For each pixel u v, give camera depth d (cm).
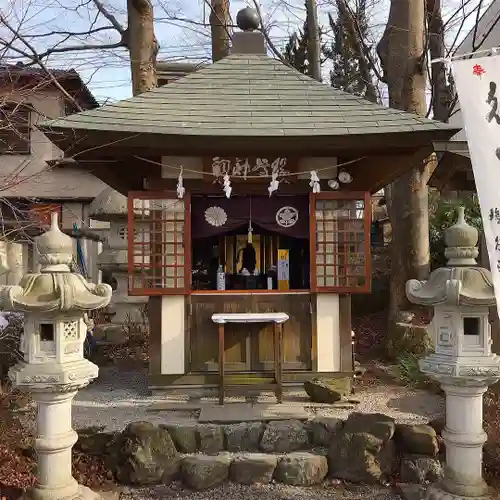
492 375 415
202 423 541
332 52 1670
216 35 1172
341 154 639
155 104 627
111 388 712
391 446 504
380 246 1394
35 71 930
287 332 670
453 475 434
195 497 461
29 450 486
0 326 648
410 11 894
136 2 966
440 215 1102
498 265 394
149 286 656
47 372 401
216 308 668
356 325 1112
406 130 562
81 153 591
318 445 521
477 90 409
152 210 652
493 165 401
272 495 464
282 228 689
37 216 917
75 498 414
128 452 489
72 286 412
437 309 445
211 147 582
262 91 671
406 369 748
